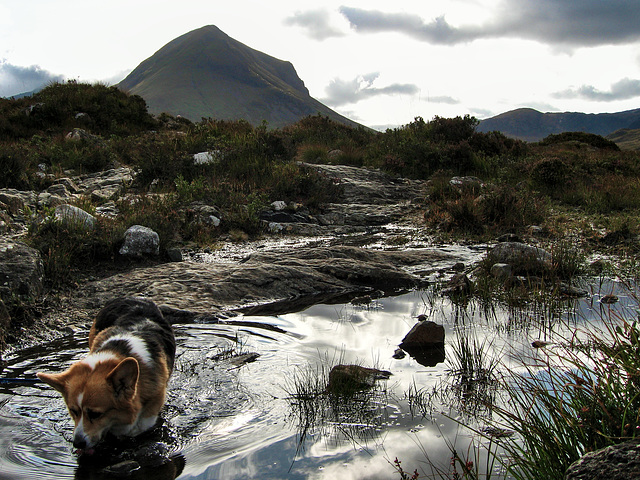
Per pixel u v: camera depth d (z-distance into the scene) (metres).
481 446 1.63
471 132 9.70
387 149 9.20
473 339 2.43
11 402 1.90
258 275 3.26
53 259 3.12
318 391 1.96
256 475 1.53
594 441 1.43
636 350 1.63
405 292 3.27
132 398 1.62
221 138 7.80
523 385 1.90
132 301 2.15
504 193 5.54
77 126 9.37
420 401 1.89
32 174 5.75
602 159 8.98
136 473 1.55
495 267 3.45
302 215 5.70
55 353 2.32
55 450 1.66
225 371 2.12
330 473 1.53
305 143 10.28
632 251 4.09
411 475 1.50
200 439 1.70
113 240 3.57
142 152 7.21
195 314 2.76
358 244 4.69
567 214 5.69
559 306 2.84
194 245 4.36
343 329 2.59
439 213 5.64
